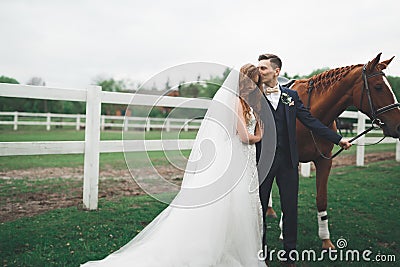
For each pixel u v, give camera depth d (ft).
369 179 26.12
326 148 13.07
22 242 12.32
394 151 45.73
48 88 15.39
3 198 17.93
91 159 16.34
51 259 11.05
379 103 12.16
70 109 109.60
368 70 12.32
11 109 95.86
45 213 15.69
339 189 22.80
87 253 11.59
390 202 19.74
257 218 10.58
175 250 9.48
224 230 9.84
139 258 9.37
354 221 16.37
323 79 13.28
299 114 11.66
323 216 13.24
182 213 9.87
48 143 15.56
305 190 22.50
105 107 75.00
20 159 31.91
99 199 18.57
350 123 58.90
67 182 22.34
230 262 9.92
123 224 14.66
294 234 11.34
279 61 11.54
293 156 11.05
